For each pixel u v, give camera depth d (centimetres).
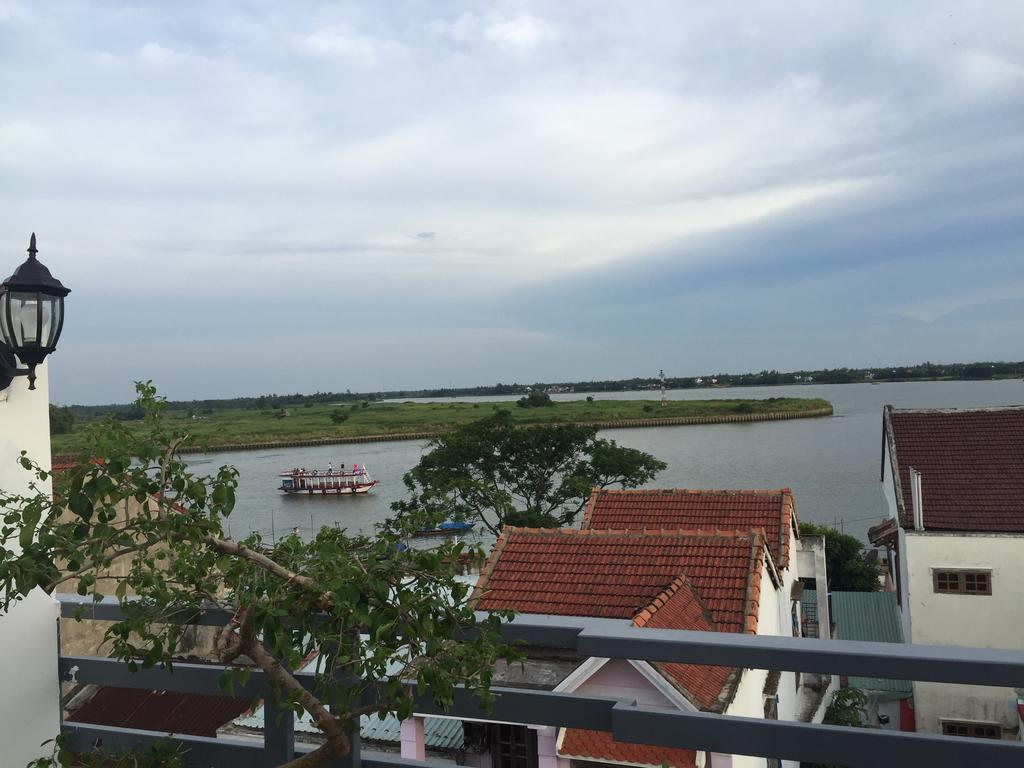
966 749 155
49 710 246
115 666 241
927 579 1627
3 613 229
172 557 198
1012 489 1689
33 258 254
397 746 792
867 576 2717
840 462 7056
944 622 1614
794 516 1429
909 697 1600
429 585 192
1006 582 1580
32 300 248
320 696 209
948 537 1616
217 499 200
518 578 1023
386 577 187
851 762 163
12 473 245
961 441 1845
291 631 196
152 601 204
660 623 838
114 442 188
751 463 7081
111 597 255
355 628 191
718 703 741
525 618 198
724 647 174
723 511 1378
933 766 157
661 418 12469
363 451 10469
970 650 161
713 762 710
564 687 734
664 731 177
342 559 186
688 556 1027
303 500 6331
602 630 186
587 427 3105
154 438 196
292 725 212
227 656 193
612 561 1030
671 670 746
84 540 190
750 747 171
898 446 1877
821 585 1625
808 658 166
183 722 1068
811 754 166
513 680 757
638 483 3122
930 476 1770
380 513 5491
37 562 187
